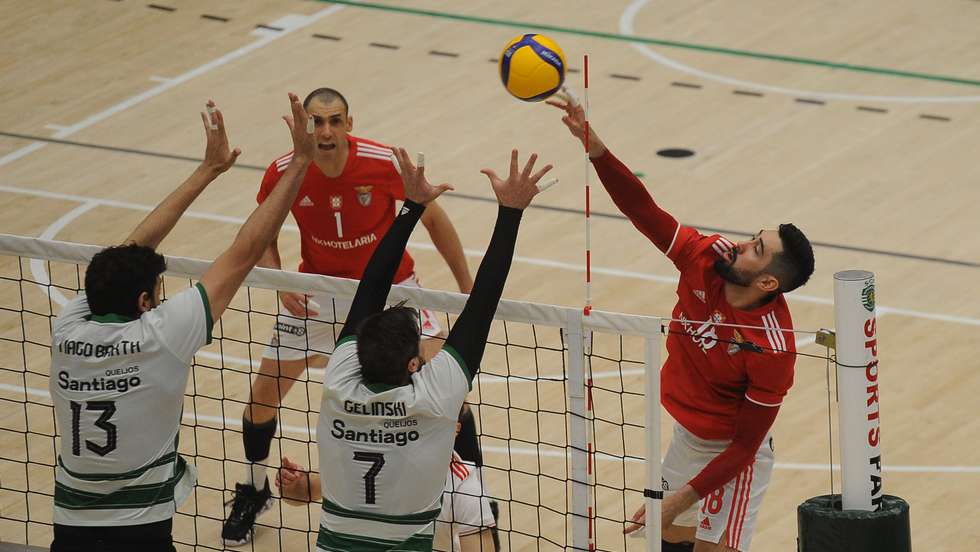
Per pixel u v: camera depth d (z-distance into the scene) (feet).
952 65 142.10
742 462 53.72
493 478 76.43
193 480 49.65
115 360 45.88
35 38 154.61
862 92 136.36
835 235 108.06
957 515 72.90
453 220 111.96
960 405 83.97
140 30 156.56
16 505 72.79
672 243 54.80
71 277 102.17
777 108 133.18
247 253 47.26
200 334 46.34
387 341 44.04
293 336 71.46
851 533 48.47
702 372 55.98
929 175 118.42
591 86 139.54
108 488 47.09
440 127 130.21
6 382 85.61
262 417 70.13
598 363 89.56
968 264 103.04
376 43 151.53
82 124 132.57
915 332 93.35
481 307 45.14
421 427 44.45
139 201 116.16
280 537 66.69
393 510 44.96
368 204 71.72
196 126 131.85
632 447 79.30
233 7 162.81
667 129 129.29
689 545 60.75
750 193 115.96
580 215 112.37
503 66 52.80
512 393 85.46
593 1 162.40
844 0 159.94
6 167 123.03
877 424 48.96
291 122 47.91
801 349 90.89
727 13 157.28
